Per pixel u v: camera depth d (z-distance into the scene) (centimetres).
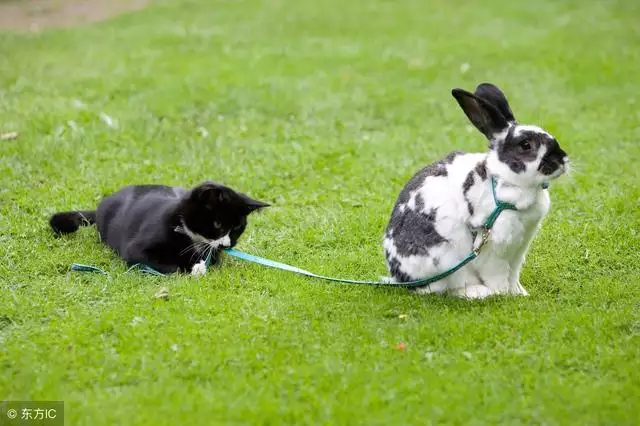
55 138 1188
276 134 1255
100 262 871
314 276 823
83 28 1908
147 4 2198
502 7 2152
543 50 1736
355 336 702
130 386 632
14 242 903
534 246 915
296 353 670
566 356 670
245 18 2028
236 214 862
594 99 1430
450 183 779
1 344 694
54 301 777
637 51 1714
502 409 597
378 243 930
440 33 1900
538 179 746
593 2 2188
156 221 859
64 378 642
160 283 820
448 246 776
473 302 773
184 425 577
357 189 1068
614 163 1147
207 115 1335
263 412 590
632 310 758
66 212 933
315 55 1702
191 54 1692
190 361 663
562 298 795
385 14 2086
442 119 1348
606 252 898
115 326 716
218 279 818
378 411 595
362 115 1355
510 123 773
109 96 1411
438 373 644
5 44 1742
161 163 1132
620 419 587
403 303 773
